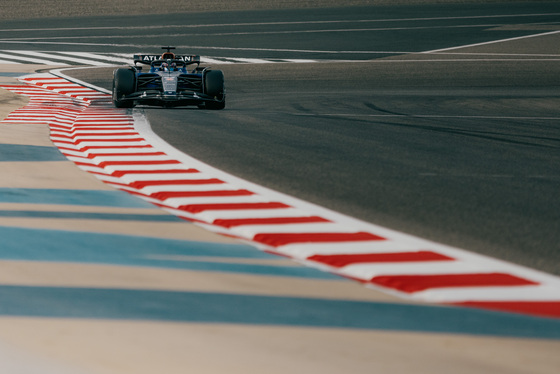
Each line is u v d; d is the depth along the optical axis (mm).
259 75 75688
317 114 46375
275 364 10055
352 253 16344
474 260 15945
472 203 21703
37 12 143750
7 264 14750
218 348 10602
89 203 20938
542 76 77875
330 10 144500
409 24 123188
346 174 25906
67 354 10234
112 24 126688
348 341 11039
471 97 60375
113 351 10383
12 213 19156
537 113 49719
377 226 18828
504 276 14852
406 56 91812
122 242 16812
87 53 94375
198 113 46500
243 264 15461
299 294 13461
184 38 109562
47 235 17156
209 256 16016
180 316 11977
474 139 35875
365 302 13125
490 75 78250
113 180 24891
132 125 39281
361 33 113438
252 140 34031
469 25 121812
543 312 12859
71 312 12016
